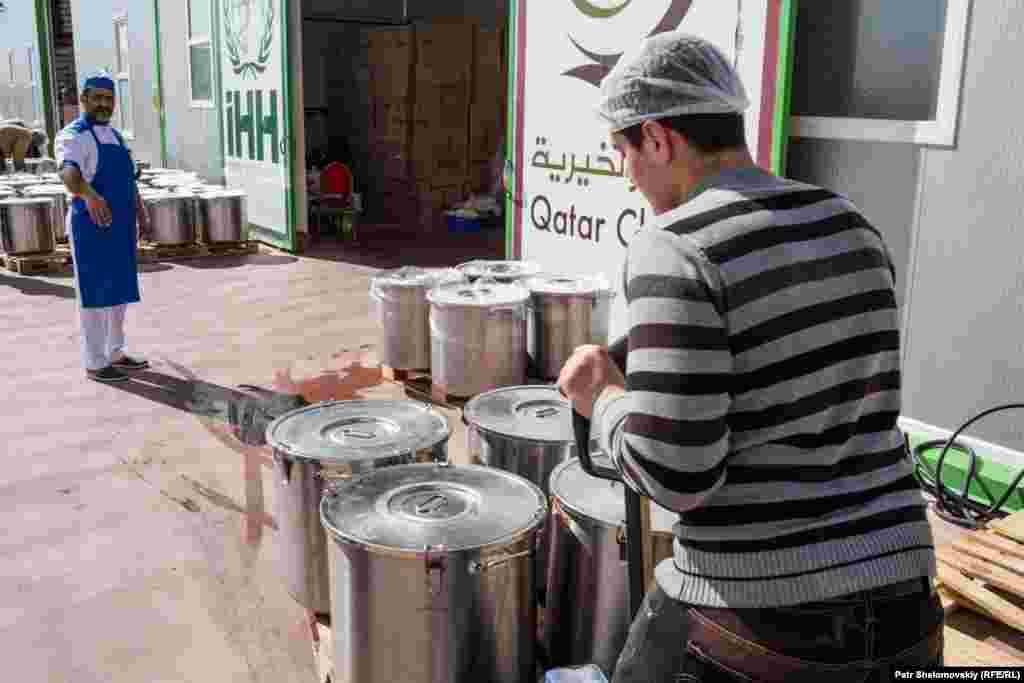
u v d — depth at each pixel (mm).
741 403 1282
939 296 3787
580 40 5297
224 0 11000
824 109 4219
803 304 1283
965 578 2811
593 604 2266
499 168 11992
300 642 2594
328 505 2268
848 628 1291
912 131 3783
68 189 5215
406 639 2098
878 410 1381
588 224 5426
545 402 3033
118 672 2633
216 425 4438
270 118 10250
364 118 12445
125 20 14352
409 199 11773
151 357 5879
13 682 2604
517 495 2350
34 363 5875
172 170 12633
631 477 1295
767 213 1312
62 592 3074
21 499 3809
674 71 1354
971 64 3547
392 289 4191
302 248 10312
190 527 3406
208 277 8664
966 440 3721
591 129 5312
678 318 1233
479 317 3725
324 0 13094
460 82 11602
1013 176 3475
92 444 4410
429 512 2232
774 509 1305
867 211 4051
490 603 2119
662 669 1437
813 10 4199
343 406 3020
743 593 1317
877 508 1339
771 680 1318
